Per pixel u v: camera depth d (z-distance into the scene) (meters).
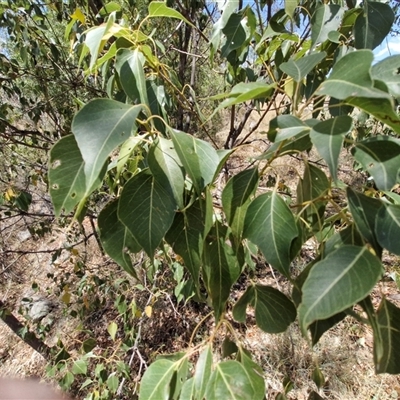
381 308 0.50
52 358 1.96
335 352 2.26
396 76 0.47
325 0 0.83
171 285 2.28
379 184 0.41
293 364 2.21
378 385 2.11
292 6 0.71
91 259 3.25
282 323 0.61
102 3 1.63
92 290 2.30
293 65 0.51
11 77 2.10
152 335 2.45
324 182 0.62
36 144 2.43
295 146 0.57
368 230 0.43
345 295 0.37
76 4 1.73
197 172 0.50
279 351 2.28
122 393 1.95
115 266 2.70
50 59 2.22
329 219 0.64
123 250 0.55
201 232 0.55
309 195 0.63
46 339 2.63
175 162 0.51
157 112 0.76
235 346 0.78
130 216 0.48
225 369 0.52
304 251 2.49
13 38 2.12
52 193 0.46
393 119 0.39
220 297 0.59
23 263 3.29
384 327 0.49
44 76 2.30
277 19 0.85
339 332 2.41
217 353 2.18
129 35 0.66
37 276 3.20
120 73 0.63
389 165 0.42
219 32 0.92
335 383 2.10
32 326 2.64
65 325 2.71
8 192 2.18
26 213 2.20
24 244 3.44
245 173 0.57
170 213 0.49
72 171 0.47
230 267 0.60
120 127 0.42
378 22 0.67
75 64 2.42
